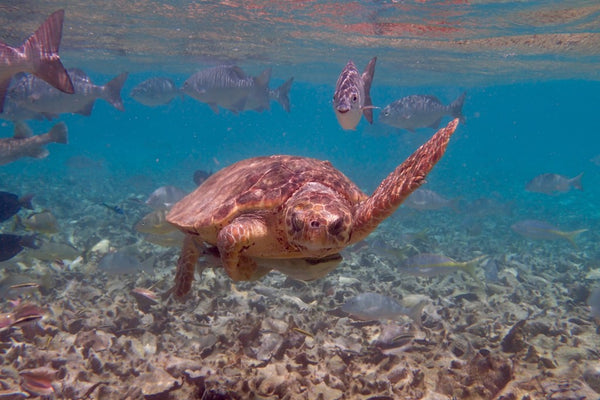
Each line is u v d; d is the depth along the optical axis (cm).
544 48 2214
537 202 2623
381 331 599
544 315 756
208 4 1631
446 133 303
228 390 413
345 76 490
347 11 1673
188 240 477
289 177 395
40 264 867
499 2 1466
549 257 1297
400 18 1742
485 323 668
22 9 1703
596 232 1717
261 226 360
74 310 657
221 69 1273
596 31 1819
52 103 1095
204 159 4466
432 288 865
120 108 1203
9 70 532
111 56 3088
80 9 1717
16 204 782
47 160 3744
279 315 636
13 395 425
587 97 7719
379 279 920
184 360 490
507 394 453
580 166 6059
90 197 1806
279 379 463
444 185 3200
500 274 979
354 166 4138
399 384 477
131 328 595
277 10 1703
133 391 429
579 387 488
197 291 709
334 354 531
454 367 516
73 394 434
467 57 2592
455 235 1524
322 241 319
